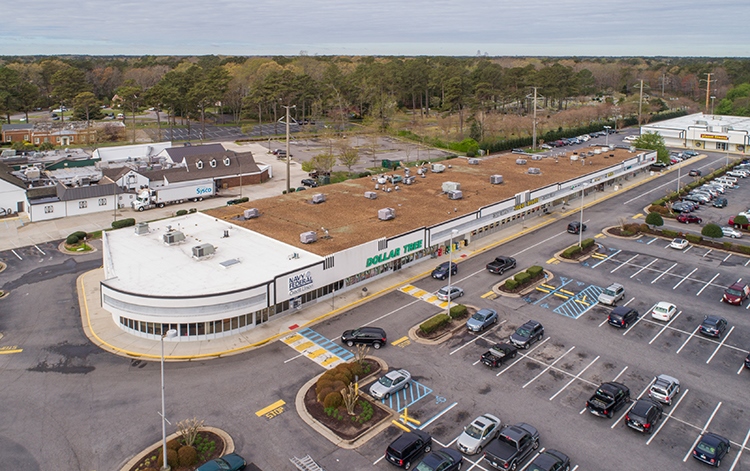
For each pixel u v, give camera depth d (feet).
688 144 531.09
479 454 131.95
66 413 144.97
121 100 633.61
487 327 189.67
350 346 177.47
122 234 231.71
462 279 228.84
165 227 240.32
